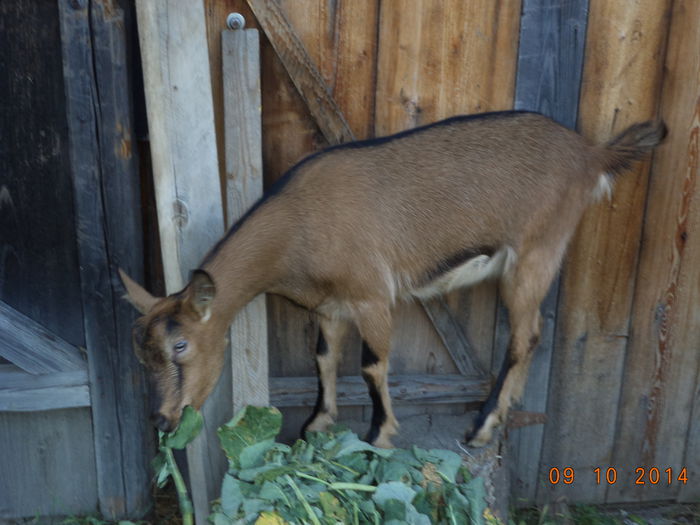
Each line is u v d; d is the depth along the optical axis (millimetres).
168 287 2643
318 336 2934
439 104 2900
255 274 2488
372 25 2777
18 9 2576
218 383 2760
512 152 2723
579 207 2857
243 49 2549
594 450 3455
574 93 2912
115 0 2541
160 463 2564
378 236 2596
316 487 2418
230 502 2361
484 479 2850
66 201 2797
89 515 3189
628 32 2854
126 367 2963
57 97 2676
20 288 2887
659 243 3125
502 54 2852
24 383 2932
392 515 2273
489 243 2775
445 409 3330
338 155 2586
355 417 3303
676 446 3471
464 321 3197
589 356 3281
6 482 3113
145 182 2904
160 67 2465
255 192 2674
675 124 2971
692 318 3250
